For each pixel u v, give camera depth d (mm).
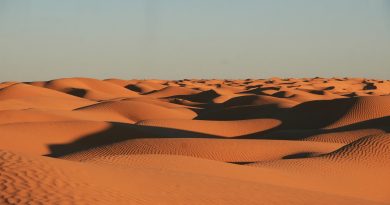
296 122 59719
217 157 32594
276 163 25797
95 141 43250
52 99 87438
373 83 179500
